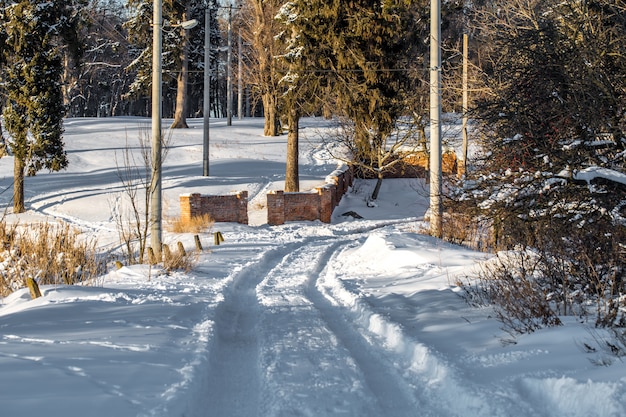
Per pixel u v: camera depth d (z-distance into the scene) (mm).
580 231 9438
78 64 36000
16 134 33031
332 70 35625
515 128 10531
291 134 37344
